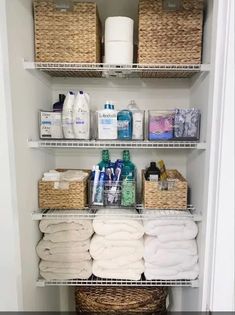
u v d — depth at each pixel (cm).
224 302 101
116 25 110
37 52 112
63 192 121
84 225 120
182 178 130
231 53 89
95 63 112
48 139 122
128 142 117
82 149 150
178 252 119
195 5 110
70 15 111
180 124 118
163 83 143
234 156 93
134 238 119
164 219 118
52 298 144
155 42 113
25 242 107
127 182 126
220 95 95
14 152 96
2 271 98
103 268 121
